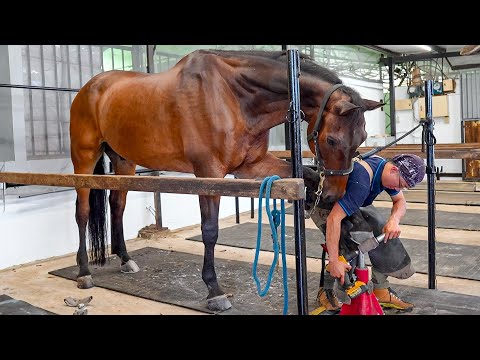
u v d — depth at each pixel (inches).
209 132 107.0
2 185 158.1
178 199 217.3
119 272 147.0
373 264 104.2
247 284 128.9
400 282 129.0
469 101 366.0
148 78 122.3
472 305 107.5
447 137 382.3
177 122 111.1
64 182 97.7
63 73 182.9
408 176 91.2
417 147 176.1
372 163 95.6
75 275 145.5
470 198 267.7
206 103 106.6
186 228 218.1
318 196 93.5
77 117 141.6
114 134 128.7
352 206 89.2
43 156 177.2
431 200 121.0
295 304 111.8
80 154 142.3
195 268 148.4
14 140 167.3
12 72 165.9
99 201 142.1
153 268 150.2
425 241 174.9
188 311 112.3
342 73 355.6
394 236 95.4
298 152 75.4
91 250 143.8
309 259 156.9
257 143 113.8
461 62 369.1
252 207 238.2
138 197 200.2
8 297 125.1
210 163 108.5
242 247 177.3
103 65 198.5
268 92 105.7
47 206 169.2
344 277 89.7
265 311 107.7
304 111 98.0
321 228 106.0
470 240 176.4
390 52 376.8
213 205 109.7
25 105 170.4
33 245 163.9
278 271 142.6
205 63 109.3
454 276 132.2
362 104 92.1
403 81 403.2
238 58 108.8
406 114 399.2
